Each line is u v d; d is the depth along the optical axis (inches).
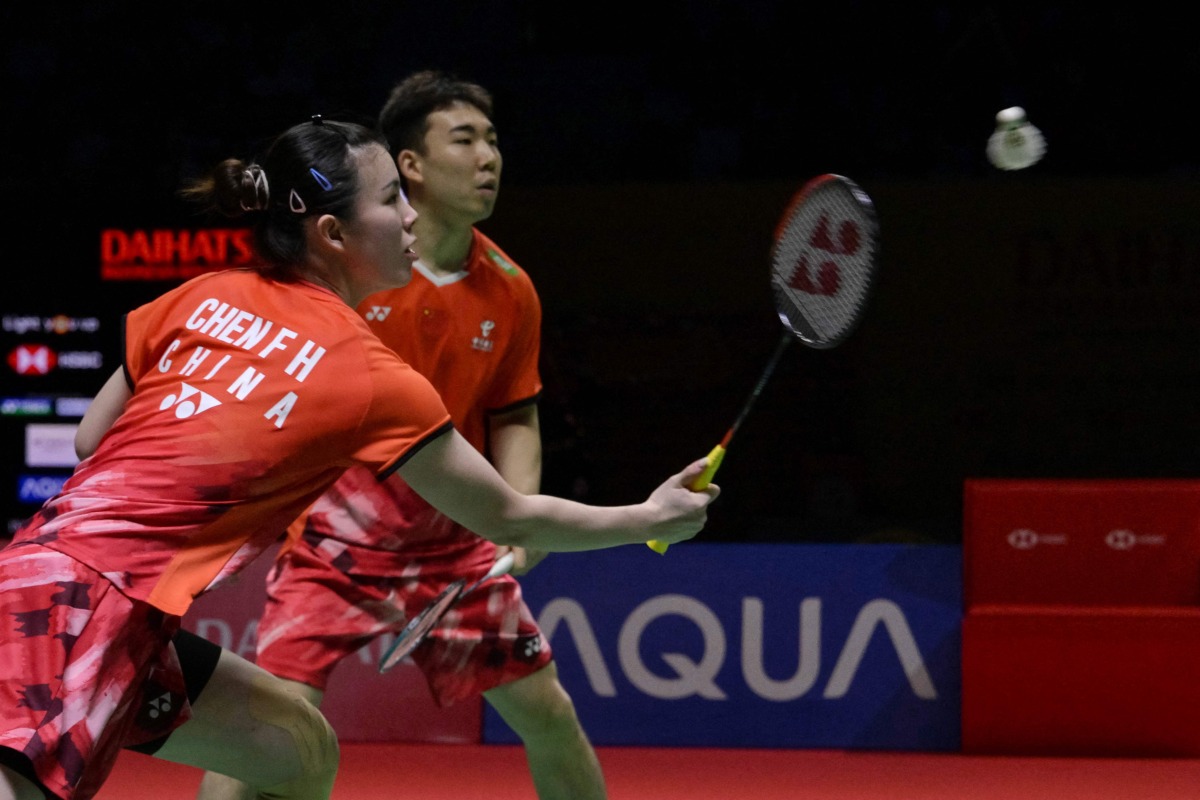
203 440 102.4
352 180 111.3
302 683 151.6
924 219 389.4
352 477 152.1
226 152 436.8
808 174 431.2
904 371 389.4
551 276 398.6
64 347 398.9
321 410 103.7
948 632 261.0
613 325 394.6
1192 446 383.9
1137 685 254.1
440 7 454.0
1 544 310.3
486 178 154.8
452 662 153.5
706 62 443.2
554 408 392.5
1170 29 422.6
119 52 446.0
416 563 153.4
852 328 128.6
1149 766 247.0
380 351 107.3
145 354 112.1
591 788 158.4
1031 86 427.5
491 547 157.5
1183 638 253.1
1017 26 427.2
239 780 127.6
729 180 402.6
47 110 441.4
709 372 391.5
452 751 257.9
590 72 449.7
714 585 264.8
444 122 154.3
